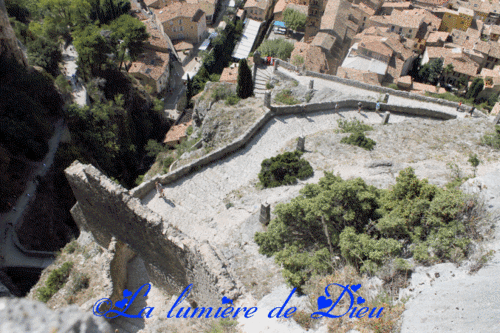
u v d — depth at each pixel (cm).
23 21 7275
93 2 8675
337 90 4531
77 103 5444
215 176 3112
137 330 2158
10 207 3719
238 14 12950
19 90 4653
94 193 2178
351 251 1625
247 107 3981
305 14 11331
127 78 7600
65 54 6981
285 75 4703
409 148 3058
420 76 9694
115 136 5575
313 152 3181
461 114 4134
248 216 2595
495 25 11494
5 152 3981
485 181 1967
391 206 1850
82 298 2486
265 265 2012
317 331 1409
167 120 8088
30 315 343
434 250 1559
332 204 1858
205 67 9656
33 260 3362
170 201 2791
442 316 1238
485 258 1416
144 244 2158
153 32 9450
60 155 4412
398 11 10625
